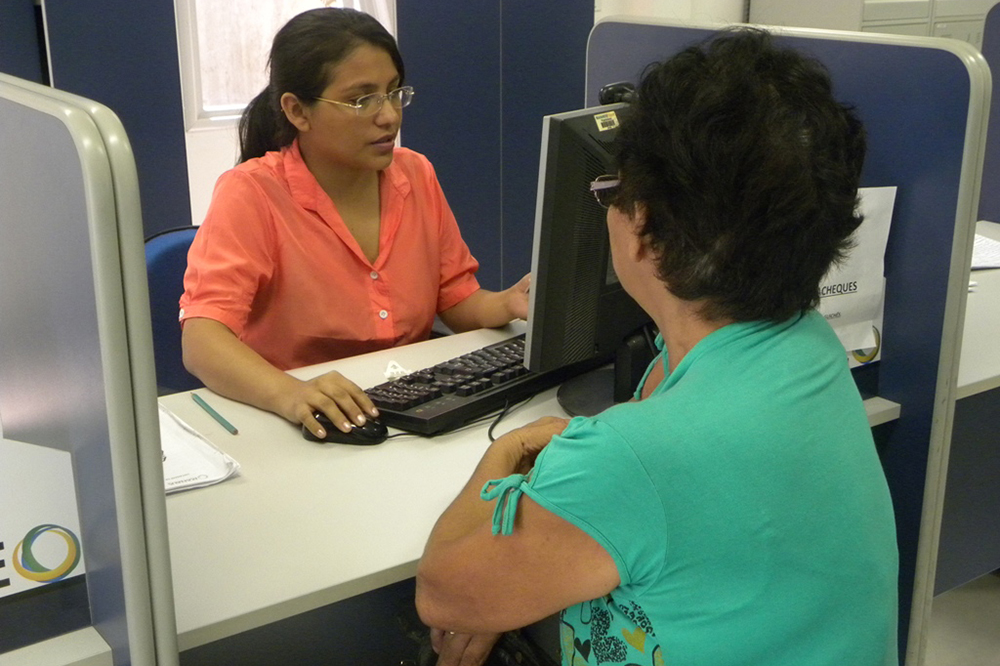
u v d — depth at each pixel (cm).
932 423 144
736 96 76
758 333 81
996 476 174
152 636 82
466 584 84
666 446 73
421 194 186
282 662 132
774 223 75
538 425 104
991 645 205
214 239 161
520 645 112
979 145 132
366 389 137
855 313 143
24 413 88
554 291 125
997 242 218
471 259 196
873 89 142
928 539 149
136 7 266
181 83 283
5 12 251
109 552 82
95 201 70
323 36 159
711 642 77
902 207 141
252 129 178
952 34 301
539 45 343
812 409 79
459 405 130
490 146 345
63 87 259
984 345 162
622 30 188
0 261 85
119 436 75
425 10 316
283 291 172
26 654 85
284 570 97
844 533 79
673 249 79
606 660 84
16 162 79
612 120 124
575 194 121
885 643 84
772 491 75
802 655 79
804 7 335
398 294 180
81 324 76
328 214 171
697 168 76
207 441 124
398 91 166
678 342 86
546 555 78
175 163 285
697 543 74
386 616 139
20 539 84
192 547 100
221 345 146
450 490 114
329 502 110
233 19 303
